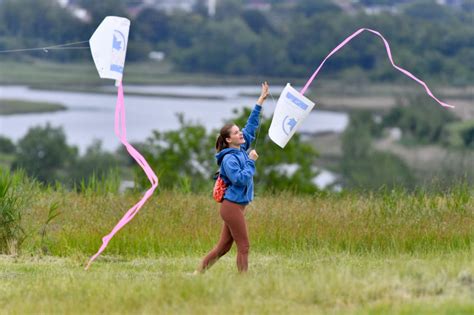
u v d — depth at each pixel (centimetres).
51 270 3100
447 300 2253
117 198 4381
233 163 2761
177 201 4228
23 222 3747
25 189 4128
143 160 2903
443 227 3556
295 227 3638
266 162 9200
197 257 3425
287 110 2939
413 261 2981
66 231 3678
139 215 3919
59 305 2414
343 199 4328
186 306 2316
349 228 3609
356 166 17812
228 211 2786
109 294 2481
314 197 4503
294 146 9375
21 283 2805
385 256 3331
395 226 3581
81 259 3334
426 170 16525
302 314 2214
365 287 2388
